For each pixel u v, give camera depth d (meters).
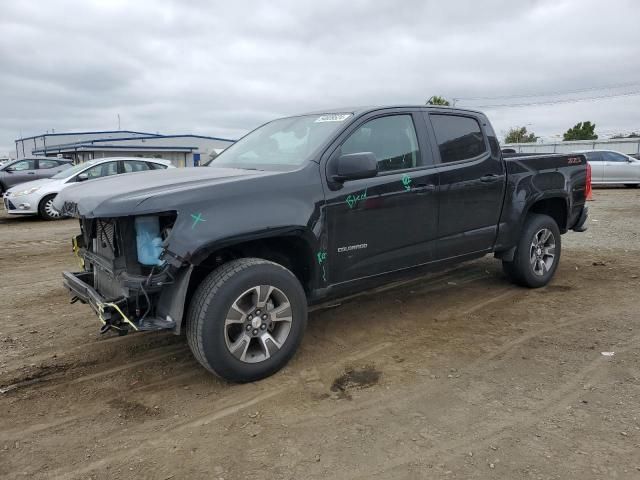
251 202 3.37
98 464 2.66
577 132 63.56
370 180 3.98
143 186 3.38
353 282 4.02
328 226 3.74
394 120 4.30
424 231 4.39
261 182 3.47
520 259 5.38
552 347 4.04
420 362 3.82
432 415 3.06
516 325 4.55
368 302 5.30
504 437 2.81
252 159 4.27
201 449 2.78
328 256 3.79
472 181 4.70
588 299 5.25
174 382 3.58
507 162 5.08
